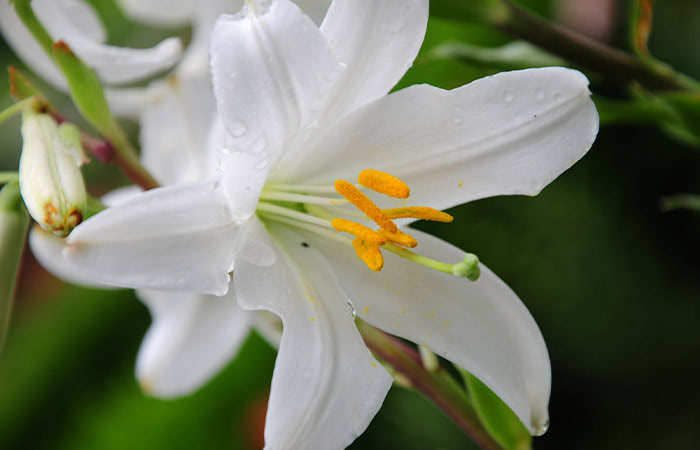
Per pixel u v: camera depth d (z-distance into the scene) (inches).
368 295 12.3
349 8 11.6
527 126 11.9
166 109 14.3
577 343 18.5
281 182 12.4
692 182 18.2
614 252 18.1
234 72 11.2
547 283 18.2
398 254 12.1
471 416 13.1
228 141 11.2
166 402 18.0
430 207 12.2
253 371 17.9
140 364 15.2
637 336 18.3
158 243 11.2
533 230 18.1
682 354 18.3
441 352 12.2
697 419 18.5
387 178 12.0
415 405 17.8
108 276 11.0
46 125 12.0
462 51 14.7
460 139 12.0
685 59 18.5
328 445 11.7
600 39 16.9
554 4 17.1
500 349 12.2
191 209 11.3
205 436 18.1
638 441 18.9
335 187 12.1
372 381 11.9
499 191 12.0
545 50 14.1
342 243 12.4
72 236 10.9
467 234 18.2
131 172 12.7
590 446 19.2
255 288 11.8
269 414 11.5
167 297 15.0
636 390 18.8
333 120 12.0
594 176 18.3
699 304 18.1
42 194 11.7
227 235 11.5
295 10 11.3
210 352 15.1
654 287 18.2
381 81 11.9
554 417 19.4
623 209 18.2
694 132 14.0
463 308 12.3
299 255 12.3
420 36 11.7
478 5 13.9
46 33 12.4
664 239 18.2
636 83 14.3
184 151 14.2
